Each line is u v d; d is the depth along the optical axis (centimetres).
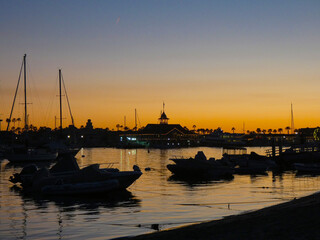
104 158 11062
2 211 2752
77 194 3469
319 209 1491
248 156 7338
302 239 1124
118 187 3516
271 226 1309
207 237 1260
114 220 2395
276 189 3841
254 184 4319
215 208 2781
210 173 5434
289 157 6706
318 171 5912
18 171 6322
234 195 3428
